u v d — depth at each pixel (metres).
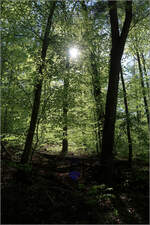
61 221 3.17
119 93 7.32
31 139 5.33
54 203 3.62
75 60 6.12
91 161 6.80
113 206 3.97
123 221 3.49
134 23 6.69
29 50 5.50
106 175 5.23
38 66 5.28
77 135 8.05
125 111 7.43
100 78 7.35
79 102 6.87
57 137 6.18
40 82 5.40
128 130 7.02
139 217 3.67
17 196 3.57
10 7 5.52
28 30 5.93
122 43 5.65
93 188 4.12
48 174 5.08
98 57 7.30
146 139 6.74
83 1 6.57
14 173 4.45
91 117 7.79
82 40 6.24
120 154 7.93
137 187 5.02
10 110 6.29
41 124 5.73
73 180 5.03
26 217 3.10
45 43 5.61
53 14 5.92
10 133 5.96
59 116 5.76
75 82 5.95
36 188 4.00
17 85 5.55
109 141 5.54
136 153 7.53
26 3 5.41
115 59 5.70
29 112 5.86
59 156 7.54
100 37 6.79
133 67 11.02
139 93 7.89
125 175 5.66
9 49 6.70
